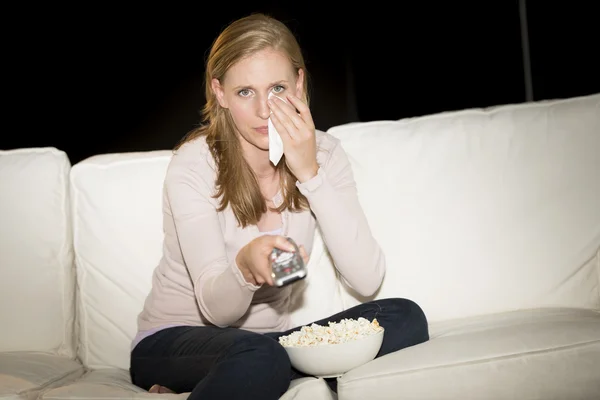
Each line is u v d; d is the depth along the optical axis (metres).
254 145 1.82
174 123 4.03
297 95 1.86
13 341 2.06
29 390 1.72
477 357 1.58
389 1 3.93
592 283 2.08
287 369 1.50
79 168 2.08
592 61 3.23
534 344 1.60
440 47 3.89
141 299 2.03
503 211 2.07
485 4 3.78
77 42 3.97
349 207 1.91
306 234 1.91
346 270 1.87
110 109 4.01
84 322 2.07
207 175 1.81
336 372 1.62
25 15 3.93
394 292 2.05
